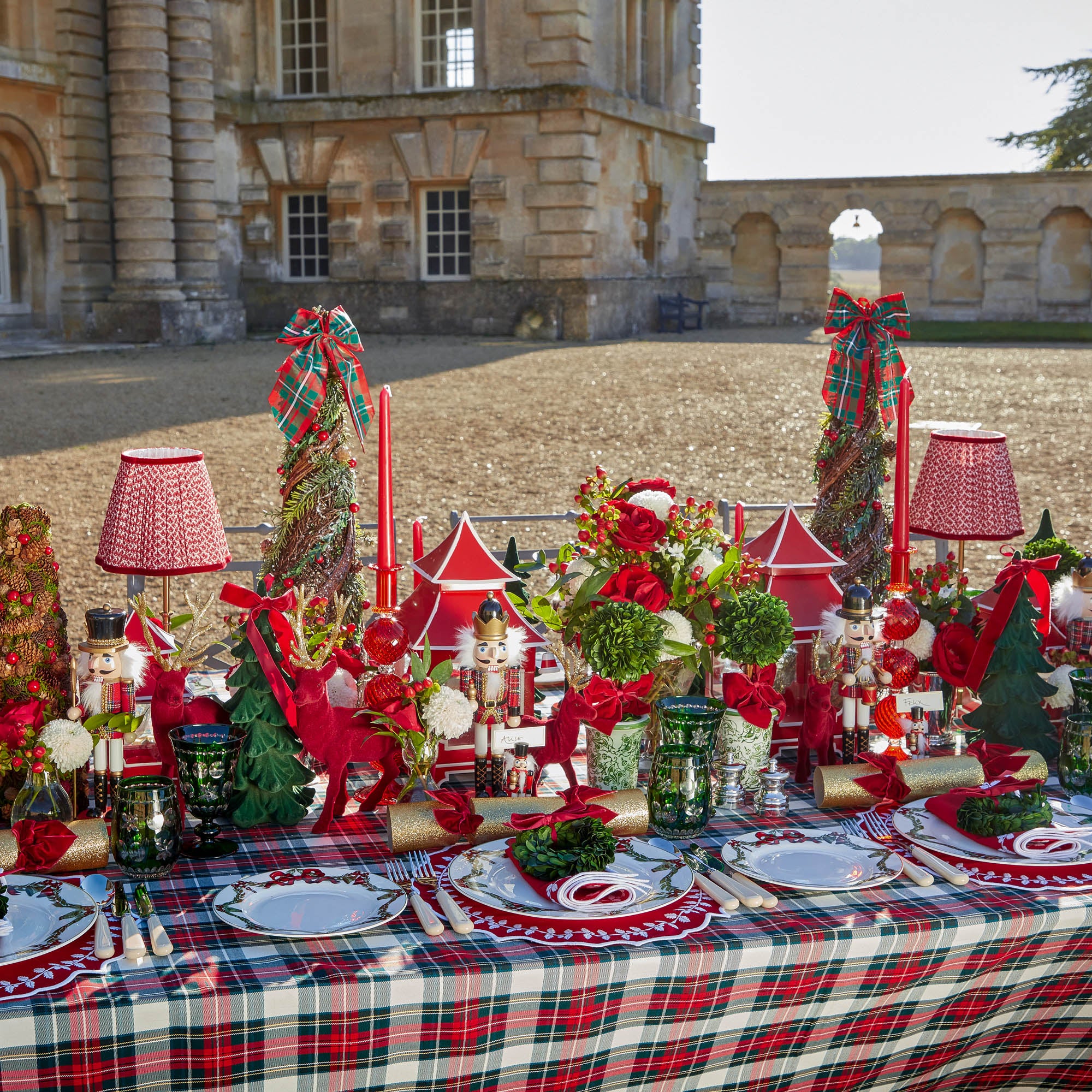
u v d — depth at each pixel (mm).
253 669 2062
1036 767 2205
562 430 12609
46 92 20484
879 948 1662
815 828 2086
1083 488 9828
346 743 2078
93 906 1673
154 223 21203
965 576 2881
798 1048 1709
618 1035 1622
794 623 2502
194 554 2473
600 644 2107
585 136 22062
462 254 23656
